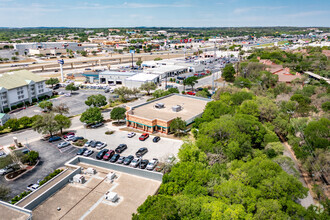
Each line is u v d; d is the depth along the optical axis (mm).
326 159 60812
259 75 151750
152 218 33375
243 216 39344
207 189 47344
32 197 40125
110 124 98500
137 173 47156
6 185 59000
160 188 44000
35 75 134750
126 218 36000
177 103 109125
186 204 38750
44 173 64438
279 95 115875
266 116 89375
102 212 37094
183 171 49750
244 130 73500
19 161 65188
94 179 45562
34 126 81125
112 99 130375
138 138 85125
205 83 174750
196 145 68250
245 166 53688
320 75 165750
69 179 44750
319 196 56812
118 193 41750
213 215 37625
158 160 70438
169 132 89688
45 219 35500
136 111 97812
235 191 44594
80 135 87812
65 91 153125
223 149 65250
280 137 89438
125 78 165625
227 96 105125
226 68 175250
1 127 87938
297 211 43469
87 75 180750
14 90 116938
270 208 41250
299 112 94500
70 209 37656
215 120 76188
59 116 85562
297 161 73312
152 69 197625
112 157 70625
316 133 71438
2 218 33438
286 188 45562
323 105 99562
